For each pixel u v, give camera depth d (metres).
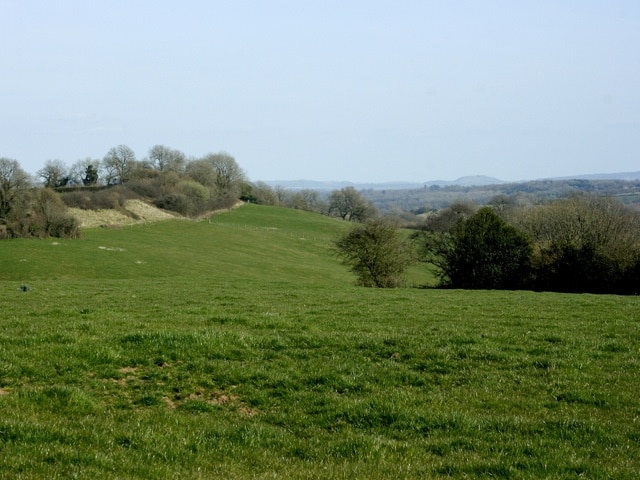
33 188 96.56
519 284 60.44
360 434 11.51
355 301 33.16
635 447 11.08
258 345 17.28
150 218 123.69
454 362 16.33
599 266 55.75
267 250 110.19
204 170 169.00
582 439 11.45
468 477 9.45
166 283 47.47
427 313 26.94
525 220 79.50
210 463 9.91
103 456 9.34
